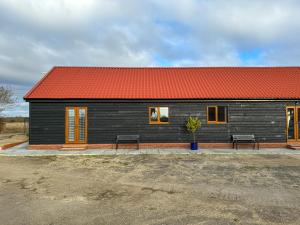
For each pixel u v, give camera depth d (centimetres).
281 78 1898
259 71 2066
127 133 1623
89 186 838
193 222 564
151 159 1282
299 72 2031
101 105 1622
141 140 1627
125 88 1716
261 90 1697
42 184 862
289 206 657
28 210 640
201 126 1636
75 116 1611
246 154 1416
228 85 1773
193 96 1612
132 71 2061
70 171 1044
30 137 1584
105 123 1620
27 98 1555
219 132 1639
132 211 628
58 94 1599
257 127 1642
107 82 1803
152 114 1641
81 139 1616
